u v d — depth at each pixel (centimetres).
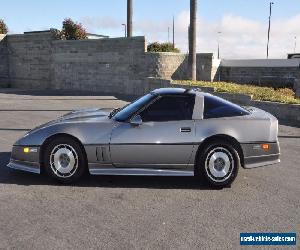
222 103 643
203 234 445
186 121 617
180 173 621
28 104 1706
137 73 2238
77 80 2564
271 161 634
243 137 615
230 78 2230
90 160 611
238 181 649
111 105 1683
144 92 2172
